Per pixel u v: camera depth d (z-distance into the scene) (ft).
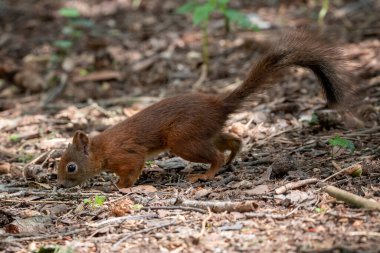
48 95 58.75
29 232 29.96
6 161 43.14
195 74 59.72
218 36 67.77
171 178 37.58
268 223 28.53
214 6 56.59
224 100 36.65
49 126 49.90
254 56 61.67
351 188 31.81
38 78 61.05
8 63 65.98
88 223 30.48
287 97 50.11
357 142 39.24
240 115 46.78
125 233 28.81
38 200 34.73
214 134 36.35
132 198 33.45
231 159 37.91
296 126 43.98
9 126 50.29
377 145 38.50
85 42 70.54
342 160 36.52
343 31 64.03
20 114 54.19
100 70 63.67
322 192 31.40
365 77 51.72
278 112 47.09
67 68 64.28
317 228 27.35
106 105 54.29
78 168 36.88
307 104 48.03
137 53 65.82
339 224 27.55
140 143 36.60
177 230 28.66
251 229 28.02
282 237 26.84
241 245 26.45
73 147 37.11
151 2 81.92
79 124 48.65
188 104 36.37
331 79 36.81
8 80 63.26
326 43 36.99
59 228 30.35
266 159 38.06
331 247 25.27
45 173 39.91
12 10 81.76
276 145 40.88
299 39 36.99
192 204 31.14
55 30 75.10
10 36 73.61
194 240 26.84
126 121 37.32
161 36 69.36
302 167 35.94
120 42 68.95
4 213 31.71
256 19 68.54
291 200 30.50
